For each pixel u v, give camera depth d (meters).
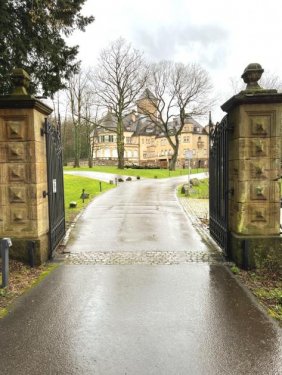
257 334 3.94
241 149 6.43
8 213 6.70
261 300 4.91
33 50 9.67
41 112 6.98
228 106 6.77
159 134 79.69
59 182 8.45
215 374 3.22
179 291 5.25
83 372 3.26
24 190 6.66
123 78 44.19
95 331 4.02
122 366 3.34
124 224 10.95
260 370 3.29
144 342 3.78
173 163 52.41
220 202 7.77
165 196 19.64
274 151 6.41
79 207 14.95
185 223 11.11
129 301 4.88
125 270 6.30
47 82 10.33
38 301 4.88
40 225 6.78
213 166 8.73
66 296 5.06
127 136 81.69
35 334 3.96
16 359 3.47
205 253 7.50
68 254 7.48
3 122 6.55
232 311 4.54
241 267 6.45
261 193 6.44
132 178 35.78
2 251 5.42
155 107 50.28
